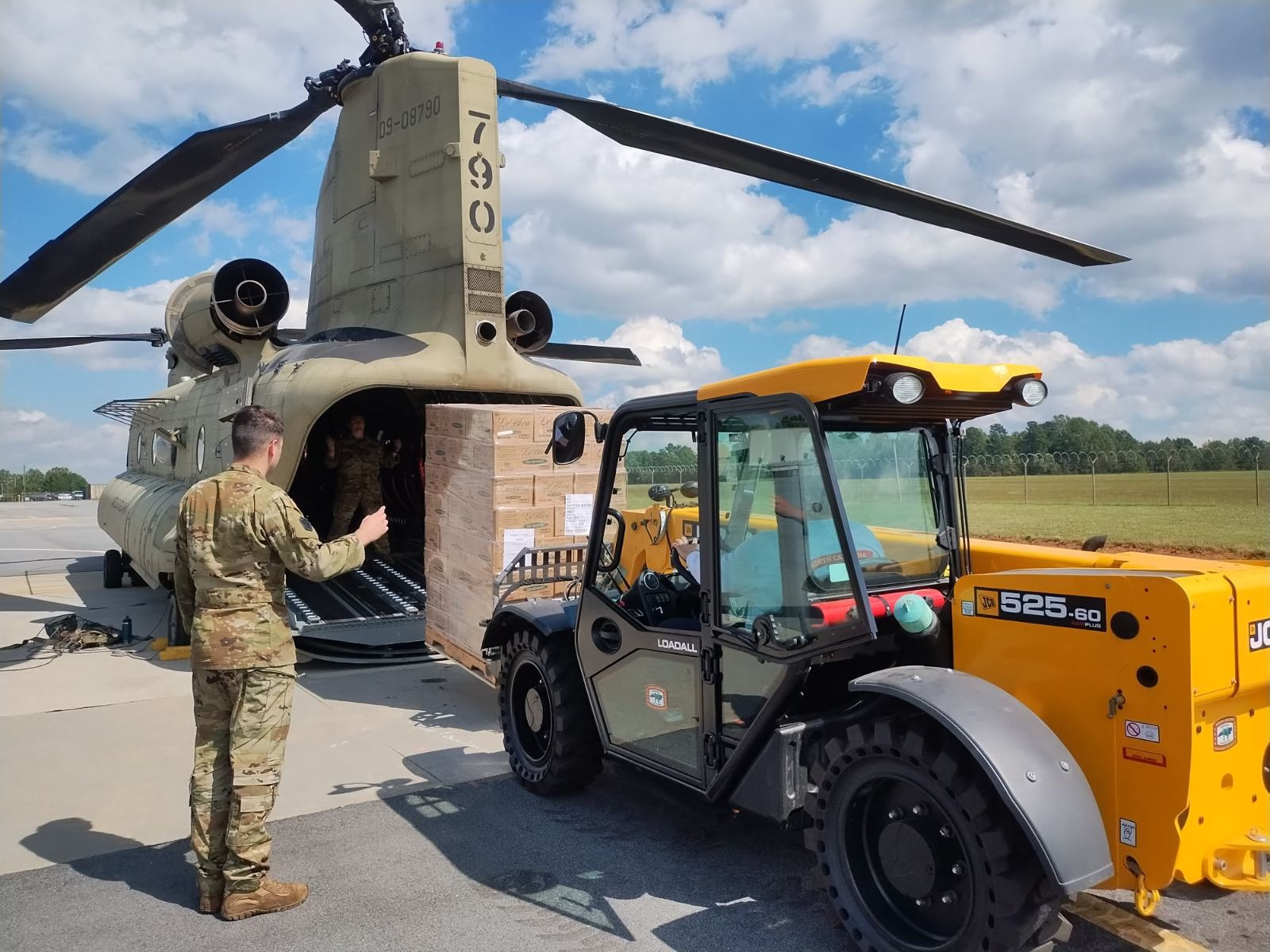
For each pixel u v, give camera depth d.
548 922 3.44
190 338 9.50
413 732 5.91
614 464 4.31
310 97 8.21
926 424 3.85
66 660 8.02
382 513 3.94
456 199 7.78
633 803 4.68
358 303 8.69
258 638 3.53
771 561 3.44
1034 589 2.97
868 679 3.02
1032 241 6.45
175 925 3.46
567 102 6.62
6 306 8.00
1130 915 3.39
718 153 6.60
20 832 4.38
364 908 3.57
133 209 6.93
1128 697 2.71
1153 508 23.14
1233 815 2.81
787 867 3.89
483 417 6.23
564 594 6.05
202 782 3.58
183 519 3.59
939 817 2.91
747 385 3.49
